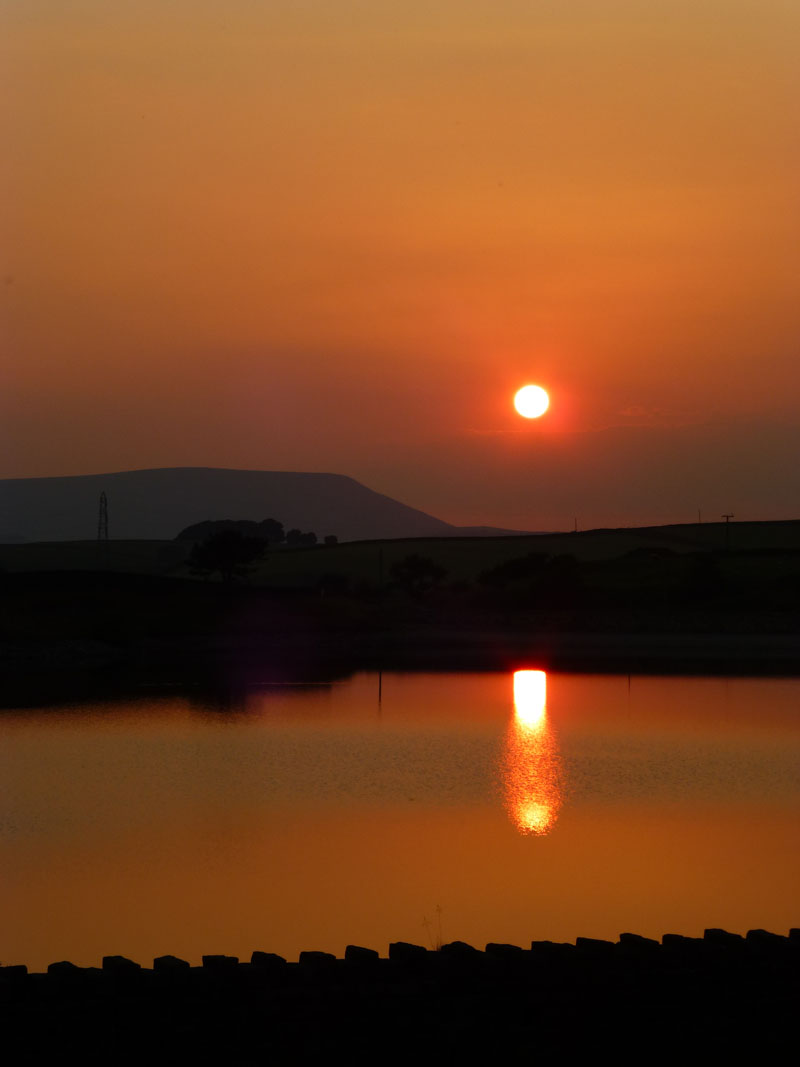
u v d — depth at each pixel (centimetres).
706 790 3694
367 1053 1212
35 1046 1199
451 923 2236
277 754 4406
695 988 1310
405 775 3972
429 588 13688
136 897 2438
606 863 2720
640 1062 1206
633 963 1361
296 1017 1256
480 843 2942
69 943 2123
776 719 5431
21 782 3841
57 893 2477
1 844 2939
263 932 2188
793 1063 1206
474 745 4638
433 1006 1273
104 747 4578
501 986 1320
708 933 1445
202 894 2459
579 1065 1202
